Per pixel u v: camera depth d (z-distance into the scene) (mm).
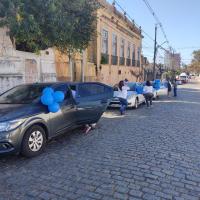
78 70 20516
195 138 8414
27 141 6266
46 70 15414
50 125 7012
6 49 12461
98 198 4418
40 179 5168
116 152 6812
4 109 6301
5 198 4434
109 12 27656
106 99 9641
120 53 33469
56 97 7137
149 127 10031
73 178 5199
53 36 11109
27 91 7543
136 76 42000
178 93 31359
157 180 5133
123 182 5023
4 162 6121
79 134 8797
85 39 13352
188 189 4793
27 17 9352
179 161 6195
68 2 11438
